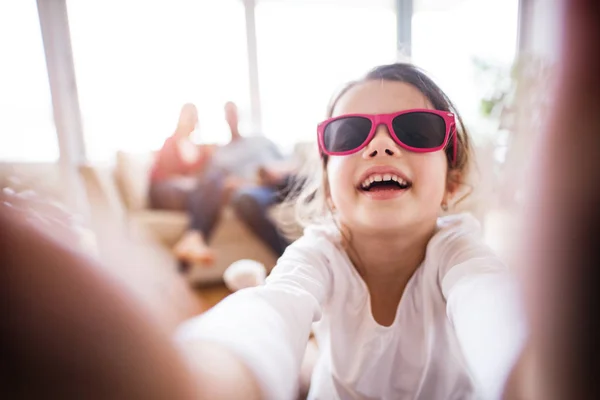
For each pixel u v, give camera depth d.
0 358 0.10
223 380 0.19
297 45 4.55
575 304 0.15
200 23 4.21
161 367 0.12
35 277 0.10
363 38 4.75
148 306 0.12
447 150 0.50
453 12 4.78
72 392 0.10
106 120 3.95
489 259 0.41
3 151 3.38
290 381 0.27
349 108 0.49
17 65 3.59
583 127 0.15
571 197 0.15
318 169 0.64
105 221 2.03
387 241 0.47
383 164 0.43
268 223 1.97
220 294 1.83
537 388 0.17
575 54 0.15
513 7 3.85
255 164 2.55
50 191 2.79
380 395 0.52
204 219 1.96
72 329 0.10
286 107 4.53
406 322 0.50
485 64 3.65
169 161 2.43
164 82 4.10
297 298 0.39
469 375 0.46
